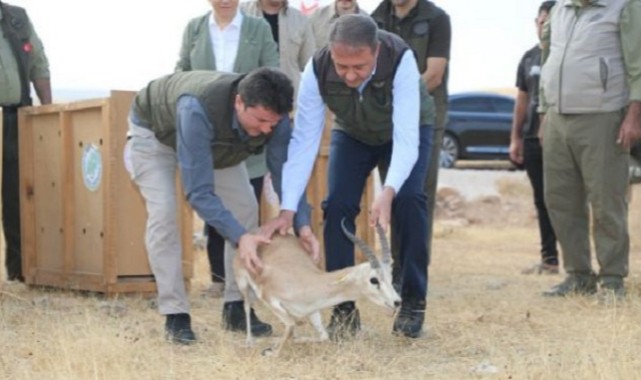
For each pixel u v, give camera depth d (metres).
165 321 11.05
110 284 13.30
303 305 9.76
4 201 14.80
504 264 18.73
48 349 10.19
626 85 13.43
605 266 13.70
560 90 13.66
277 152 10.30
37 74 14.98
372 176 15.33
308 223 10.42
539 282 15.84
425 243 10.70
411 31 13.72
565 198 14.05
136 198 13.41
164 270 10.46
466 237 24.33
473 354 10.38
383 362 9.94
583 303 13.20
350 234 9.76
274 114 9.34
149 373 9.41
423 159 10.59
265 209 14.38
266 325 11.12
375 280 9.55
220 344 10.27
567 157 13.89
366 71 9.59
